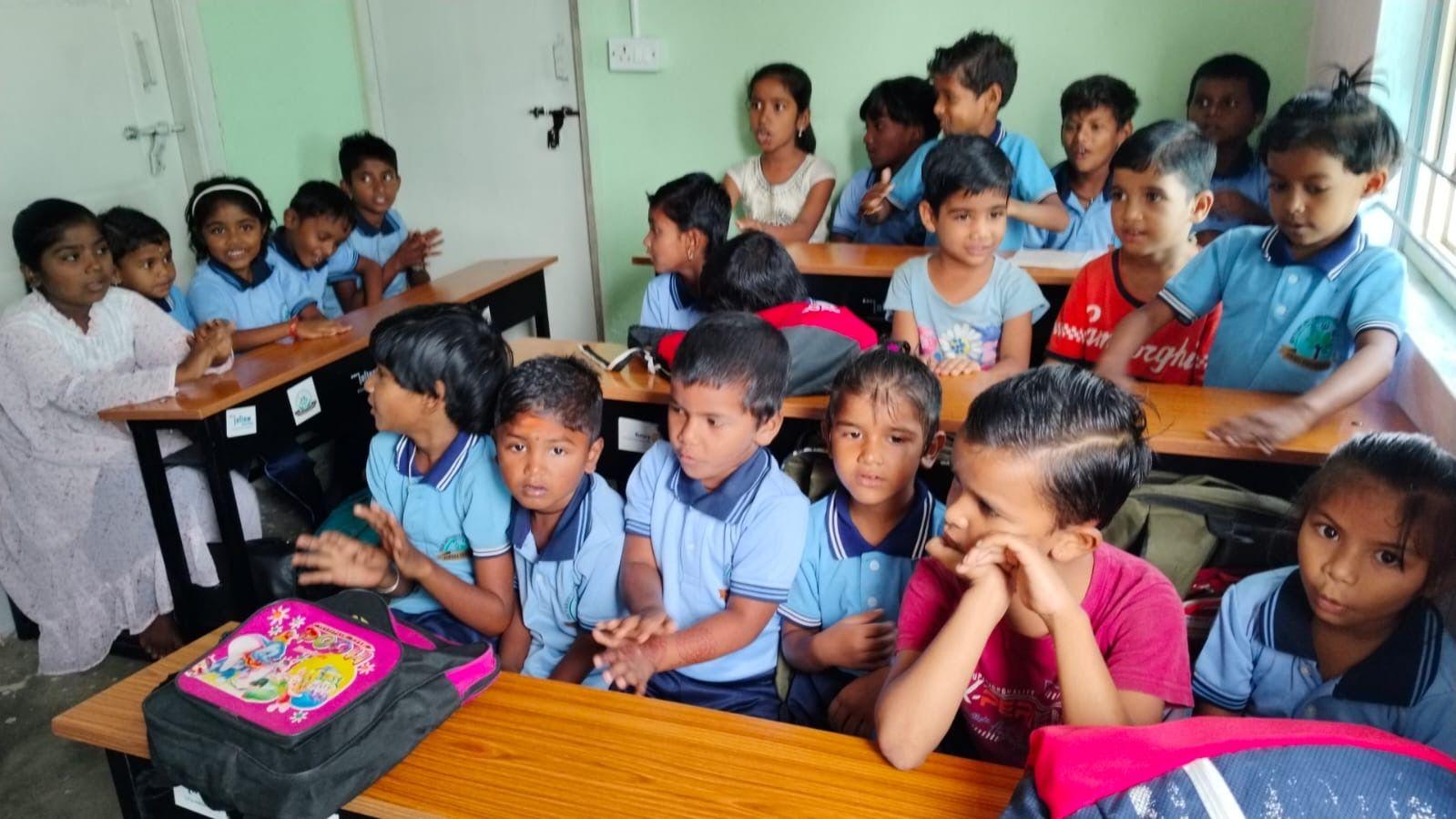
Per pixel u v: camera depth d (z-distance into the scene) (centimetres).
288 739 92
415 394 156
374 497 172
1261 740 77
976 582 100
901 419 134
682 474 151
